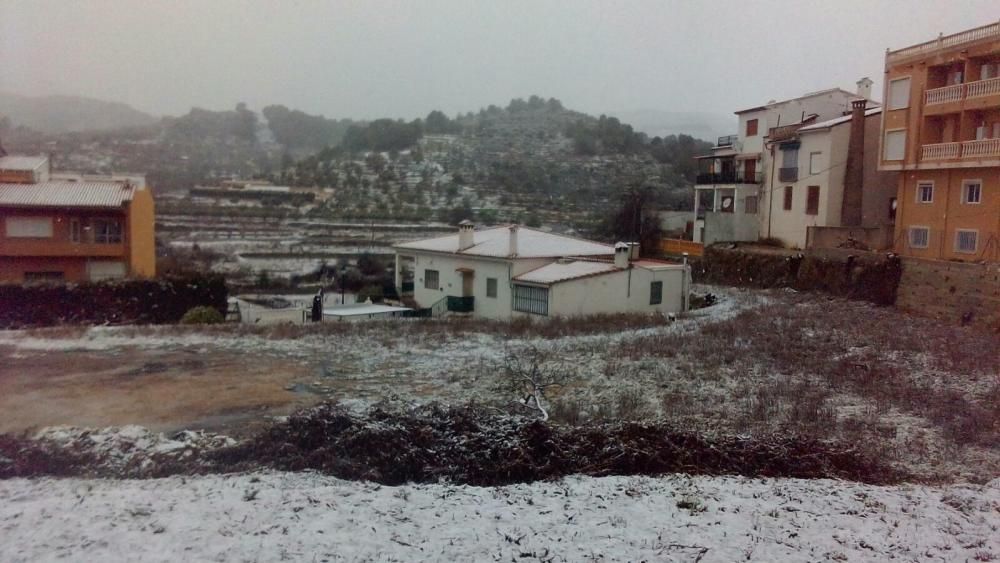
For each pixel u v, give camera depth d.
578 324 27.92
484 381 18.48
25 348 22.97
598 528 9.06
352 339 24.78
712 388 17.73
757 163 49.56
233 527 8.91
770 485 11.11
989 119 30.88
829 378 18.50
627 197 60.09
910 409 15.76
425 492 10.56
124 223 40.31
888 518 9.55
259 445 12.45
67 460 11.88
